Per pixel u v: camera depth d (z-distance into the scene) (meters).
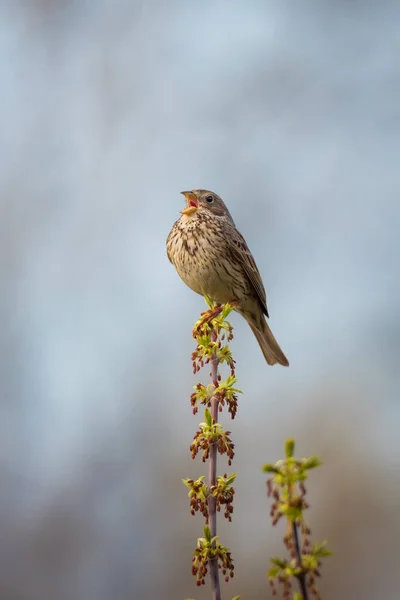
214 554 3.94
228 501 4.07
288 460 2.89
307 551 2.91
